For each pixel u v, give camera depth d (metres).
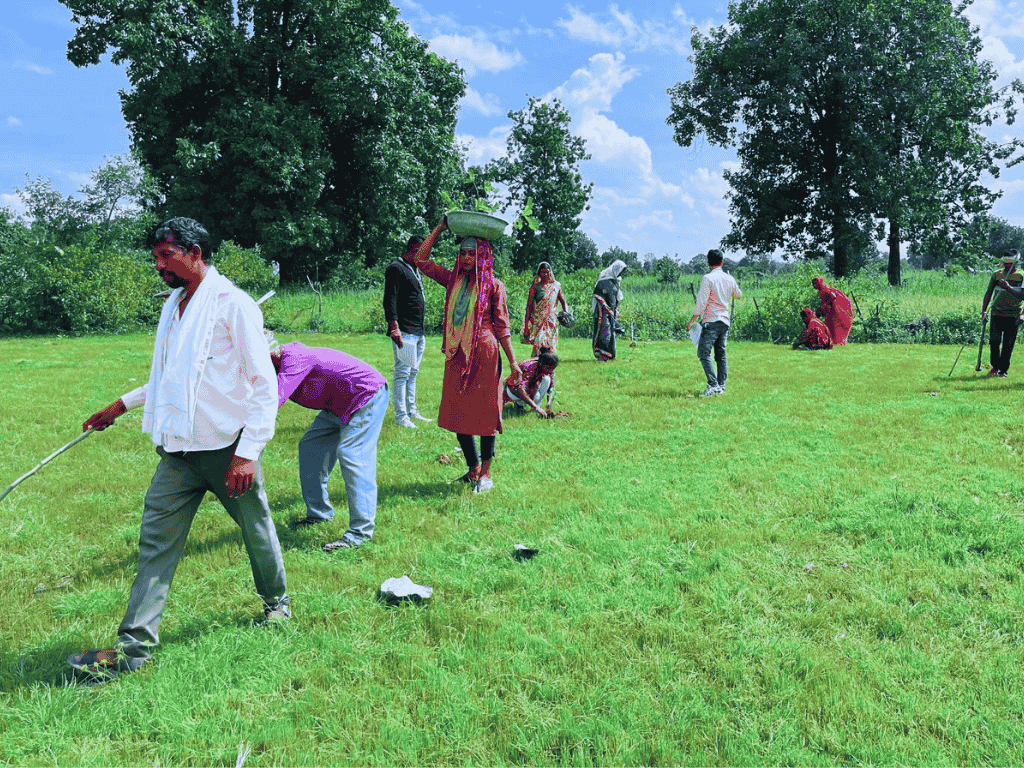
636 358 12.95
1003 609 3.15
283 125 26.81
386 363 12.18
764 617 3.14
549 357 7.57
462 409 4.95
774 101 33.75
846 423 7.05
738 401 8.39
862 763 2.20
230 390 2.77
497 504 4.77
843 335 15.45
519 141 49.47
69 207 19.72
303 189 28.23
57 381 9.83
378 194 30.77
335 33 27.94
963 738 2.33
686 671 2.73
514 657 2.79
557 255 49.56
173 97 28.00
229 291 2.79
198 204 27.44
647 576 3.57
